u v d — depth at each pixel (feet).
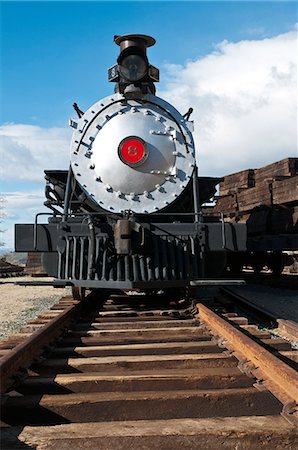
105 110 24.26
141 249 20.30
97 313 22.25
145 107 24.44
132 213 22.27
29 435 8.89
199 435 8.81
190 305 23.26
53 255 22.08
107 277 20.44
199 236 21.27
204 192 27.09
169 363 13.57
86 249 20.88
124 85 24.14
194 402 10.55
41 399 10.41
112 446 8.72
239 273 44.75
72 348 15.25
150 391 11.35
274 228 37.32
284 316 25.80
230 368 13.00
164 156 23.93
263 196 38.99
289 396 10.14
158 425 9.19
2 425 9.54
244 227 21.44
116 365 13.43
